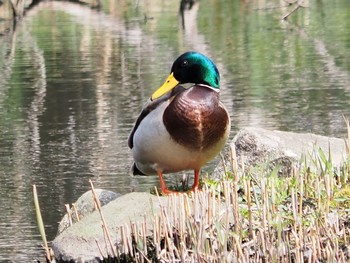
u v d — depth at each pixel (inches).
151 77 821.9
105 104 697.0
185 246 316.5
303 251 315.6
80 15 1341.0
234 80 794.2
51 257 343.6
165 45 1045.2
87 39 1114.7
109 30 1190.9
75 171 498.9
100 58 958.4
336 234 319.6
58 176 489.4
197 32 1150.3
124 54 982.4
